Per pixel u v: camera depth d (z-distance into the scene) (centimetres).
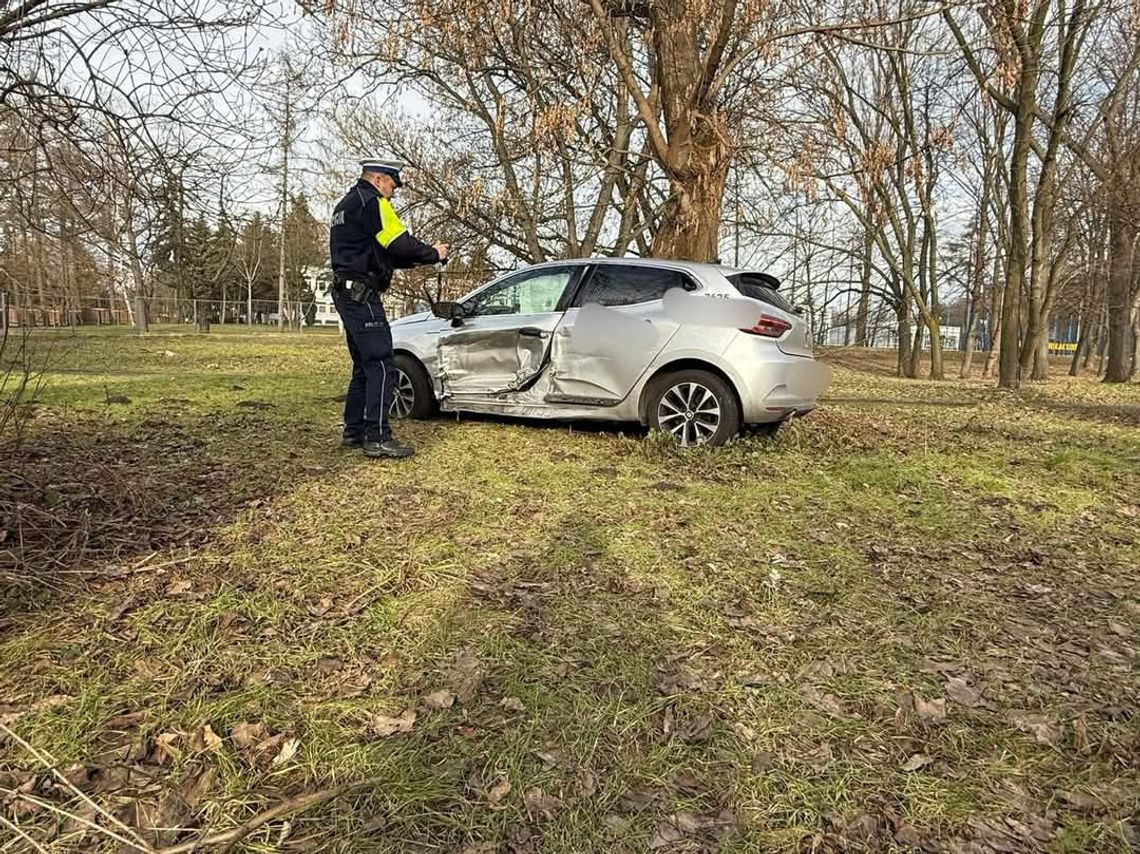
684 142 793
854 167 863
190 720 198
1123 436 794
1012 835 172
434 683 223
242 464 461
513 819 170
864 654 255
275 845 159
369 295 479
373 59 945
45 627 241
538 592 292
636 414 595
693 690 227
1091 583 330
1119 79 1600
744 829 171
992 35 802
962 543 380
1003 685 238
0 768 177
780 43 785
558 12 848
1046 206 1739
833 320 2400
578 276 621
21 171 407
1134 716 221
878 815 177
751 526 390
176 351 1681
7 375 383
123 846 156
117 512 347
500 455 531
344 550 323
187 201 470
